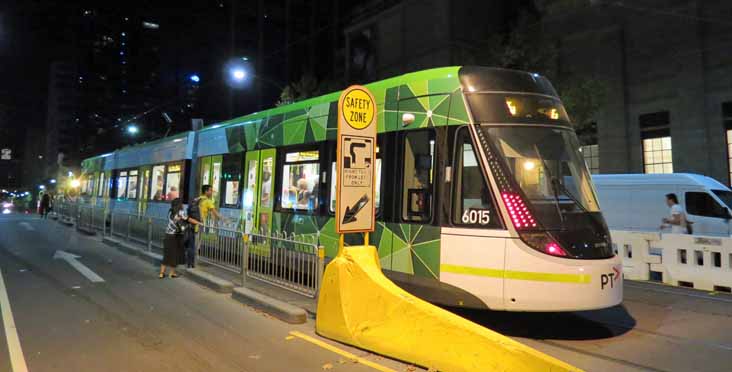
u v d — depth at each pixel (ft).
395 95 22.97
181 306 23.95
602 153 67.56
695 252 29.48
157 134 166.20
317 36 174.60
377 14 93.45
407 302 16.31
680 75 60.49
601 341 19.20
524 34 57.82
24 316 21.75
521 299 18.07
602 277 18.24
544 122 20.70
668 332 20.36
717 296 26.94
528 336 19.89
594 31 68.64
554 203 19.15
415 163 21.77
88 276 31.78
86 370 15.39
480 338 14.30
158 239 39.60
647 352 17.85
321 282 19.86
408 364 15.94
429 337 15.47
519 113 20.35
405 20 87.25
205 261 32.12
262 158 32.12
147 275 32.40
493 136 19.66
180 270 32.91
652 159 63.31
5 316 21.71
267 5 227.20
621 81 65.77
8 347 17.51
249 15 231.09
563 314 23.18
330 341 18.47
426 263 20.56
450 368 14.78
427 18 82.53
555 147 20.51
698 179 43.09
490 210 18.99
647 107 63.57
